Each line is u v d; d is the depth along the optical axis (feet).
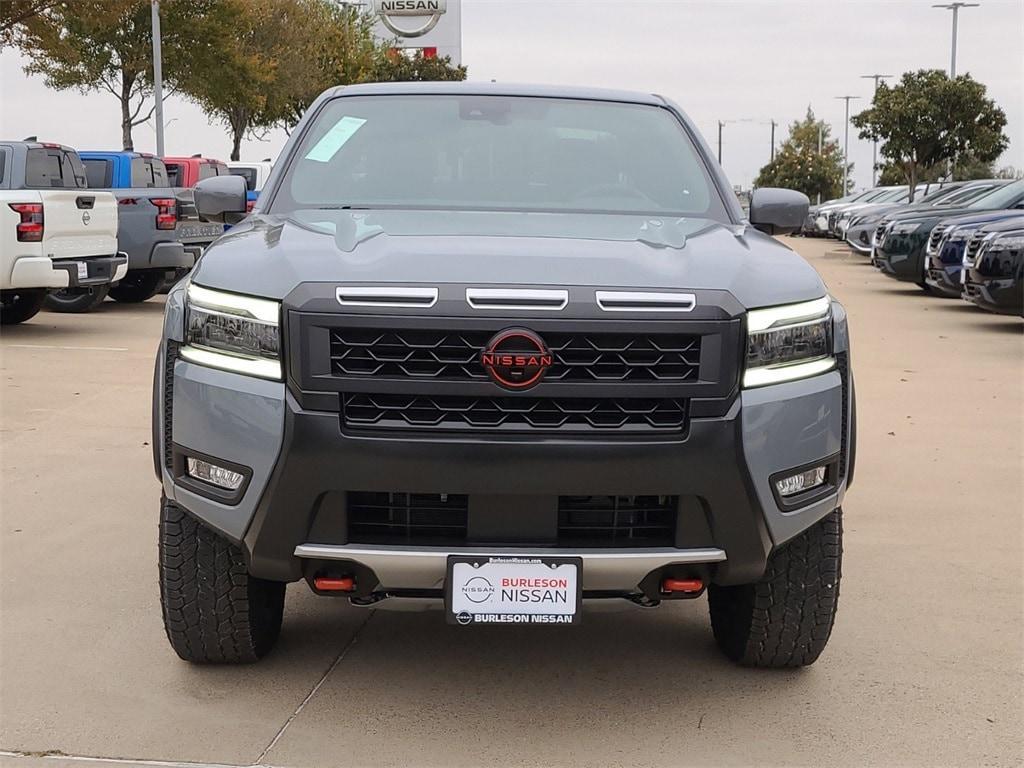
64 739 10.56
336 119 14.79
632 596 10.86
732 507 10.06
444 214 12.82
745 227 13.11
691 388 9.86
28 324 42.55
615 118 15.12
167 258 48.88
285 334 9.93
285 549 10.12
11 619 13.50
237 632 11.55
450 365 9.74
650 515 10.27
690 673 12.27
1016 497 19.45
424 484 9.78
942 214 57.88
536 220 12.55
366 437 9.76
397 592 10.69
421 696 11.59
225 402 10.17
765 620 11.62
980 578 15.37
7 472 20.33
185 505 10.66
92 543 16.38
